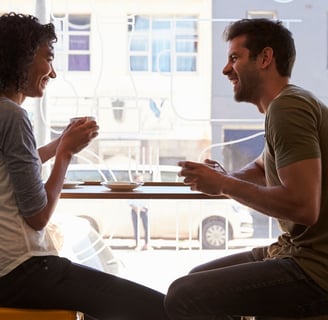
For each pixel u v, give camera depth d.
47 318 1.48
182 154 2.77
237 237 2.88
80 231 2.63
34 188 1.44
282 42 1.62
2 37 1.51
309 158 1.40
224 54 2.78
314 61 2.77
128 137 2.76
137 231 2.88
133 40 2.76
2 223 1.46
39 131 2.64
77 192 1.70
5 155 1.44
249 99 1.68
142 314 1.53
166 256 2.90
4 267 1.47
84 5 2.73
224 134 2.79
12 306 1.50
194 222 2.89
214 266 1.78
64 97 2.73
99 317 1.54
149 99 2.78
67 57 2.72
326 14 2.77
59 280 1.51
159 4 2.77
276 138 1.45
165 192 1.72
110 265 2.64
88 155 2.71
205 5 2.79
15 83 1.53
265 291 1.46
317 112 1.48
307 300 1.47
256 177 1.81
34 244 1.49
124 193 1.70
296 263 1.48
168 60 2.78
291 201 1.39
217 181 1.48
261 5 2.79
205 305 1.47
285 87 1.58
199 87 2.78
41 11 2.58
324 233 1.49
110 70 2.76
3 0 2.69
